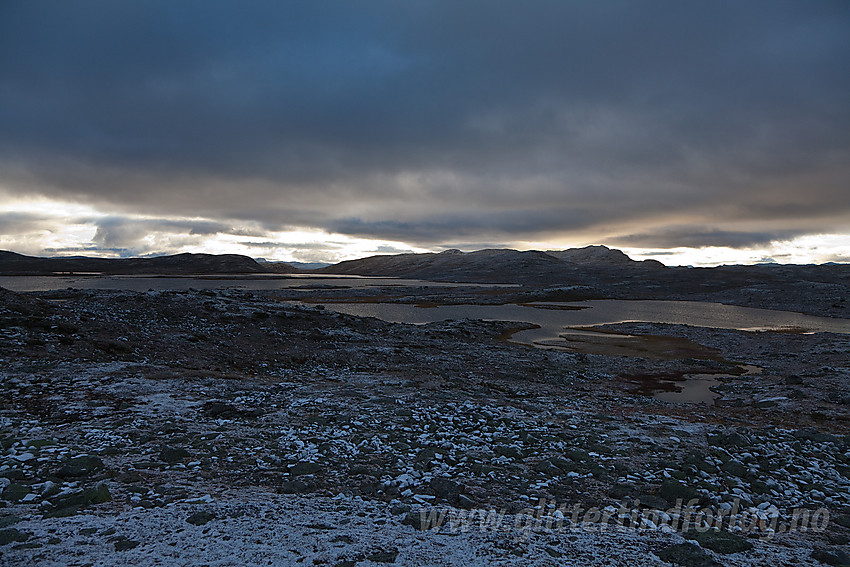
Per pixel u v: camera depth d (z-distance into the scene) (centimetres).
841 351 5175
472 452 1712
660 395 3631
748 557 950
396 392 2741
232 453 1519
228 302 5191
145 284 19300
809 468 1788
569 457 1719
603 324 8375
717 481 1537
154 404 2092
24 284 17562
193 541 830
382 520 1033
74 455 1383
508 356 4794
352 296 14188
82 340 3095
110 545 793
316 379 3122
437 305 12019
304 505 1093
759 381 3959
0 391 2059
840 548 1043
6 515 930
